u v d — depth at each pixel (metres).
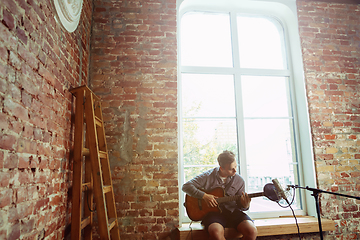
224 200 2.43
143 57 2.88
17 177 1.24
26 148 1.33
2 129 1.11
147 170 2.66
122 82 2.80
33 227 1.41
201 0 3.29
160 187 2.64
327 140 3.08
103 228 1.93
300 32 3.30
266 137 3.23
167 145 2.73
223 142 3.12
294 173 3.19
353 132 3.15
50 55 1.66
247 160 3.14
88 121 2.06
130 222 2.55
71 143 2.11
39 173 1.49
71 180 2.09
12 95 1.19
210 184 2.56
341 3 3.47
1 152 1.10
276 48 3.51
